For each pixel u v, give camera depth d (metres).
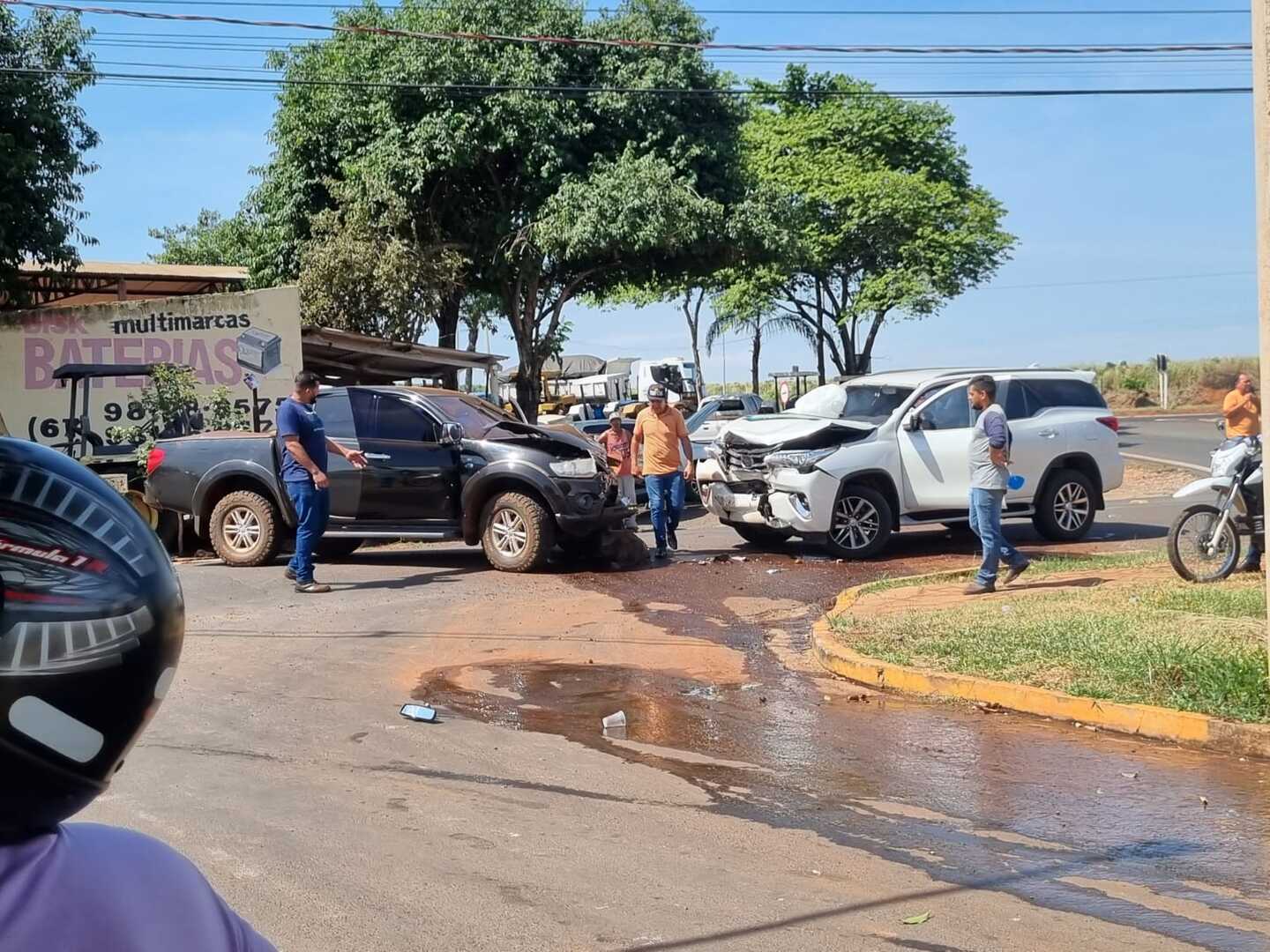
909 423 13.92
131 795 5.55
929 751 6.55
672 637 9.72
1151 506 19.53
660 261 27.44
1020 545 14.88
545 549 12.92
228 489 13.82
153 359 18.81
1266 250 6.90
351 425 13.39
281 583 12.37
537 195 25.52
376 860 4.79
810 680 8.31
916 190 41.56
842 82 43.91
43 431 18.55
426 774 6.03
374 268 24.20
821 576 12.62
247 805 5.45
